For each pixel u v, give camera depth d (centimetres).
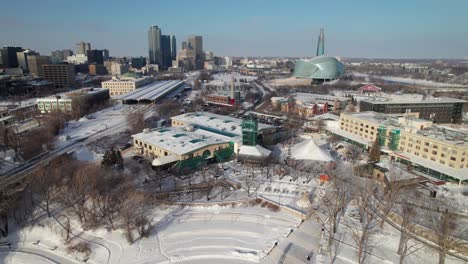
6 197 9450
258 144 15225
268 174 12162
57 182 10388
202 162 13238
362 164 12575
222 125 17462
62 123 19975
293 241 7850
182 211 9412
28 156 14112
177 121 19038
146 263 7131
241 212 9306
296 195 10338
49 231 8644
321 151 13238
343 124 17750
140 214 9075
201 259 7225
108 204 9288
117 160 12631
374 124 15275
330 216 8112
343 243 7731
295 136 18112
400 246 7206
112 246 7856
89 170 10975
